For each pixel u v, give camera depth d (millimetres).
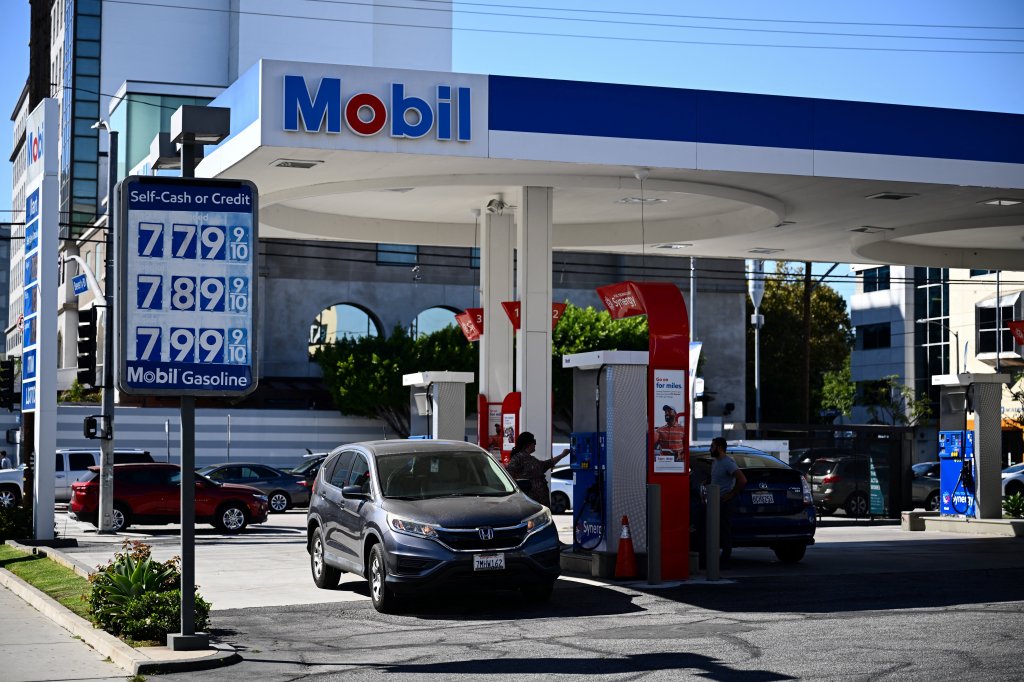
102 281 65312
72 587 15609
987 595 13953
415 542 13008
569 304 60406
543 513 13680
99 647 11289
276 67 18344
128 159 56000
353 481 14953
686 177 20984
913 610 12719
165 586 12234
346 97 18547
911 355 77812
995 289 67375
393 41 74688
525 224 21797
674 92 19938
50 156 22688
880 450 32062
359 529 14133
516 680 9305
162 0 71062
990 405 25000
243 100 19219
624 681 9133
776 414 78125
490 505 13570
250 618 13062
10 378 26156
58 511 36438
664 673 9414
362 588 15766
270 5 70875
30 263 23781
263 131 18234
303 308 62594
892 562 18125
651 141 19781
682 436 16016
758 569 17266
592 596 14312
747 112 20281
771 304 79000
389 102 18719
